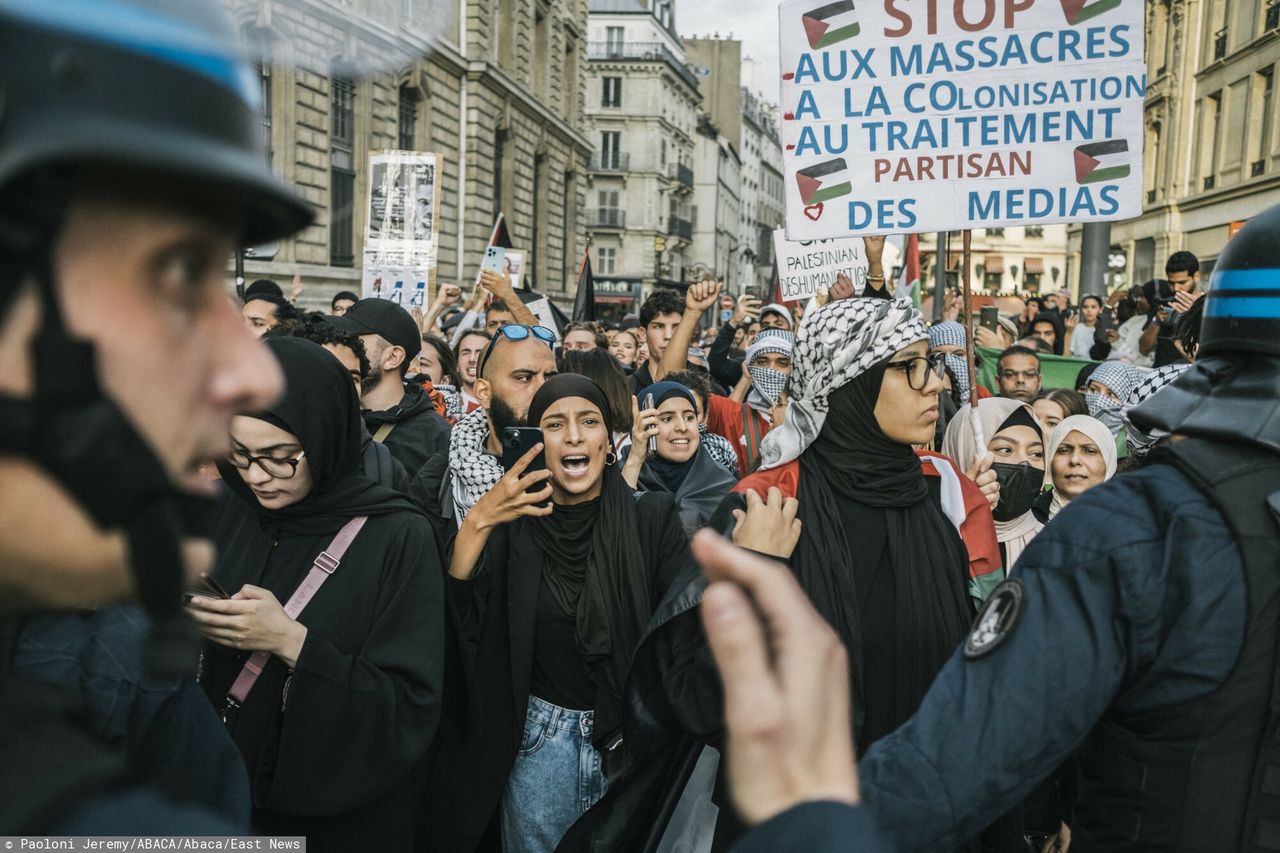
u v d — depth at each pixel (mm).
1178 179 25422
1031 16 3703
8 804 573
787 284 7375
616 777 2557
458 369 6609
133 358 510
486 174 26172
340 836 2383
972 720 1317
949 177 3781
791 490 2447
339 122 16594
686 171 69250
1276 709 1243
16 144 438
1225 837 1266
